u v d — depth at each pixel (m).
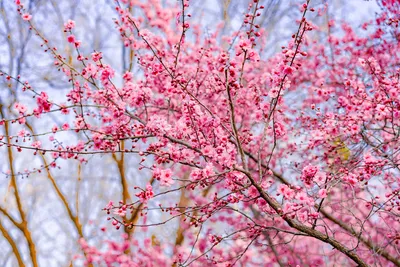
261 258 7.26
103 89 4.83
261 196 4.20
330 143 5.79
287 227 6.97
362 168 4.54
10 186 9.03
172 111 6.14
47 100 4.61
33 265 8.77
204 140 4.62
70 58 7.15
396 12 7.08
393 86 4.96
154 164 4.36
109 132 5.03
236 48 4.57
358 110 5.44
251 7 5.67
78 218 9.08
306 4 3.95
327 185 4.33
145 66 5.38
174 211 4.29
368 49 7.44
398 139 4.70
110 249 7.67
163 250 7.84
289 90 7.56
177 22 4.81
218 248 6.79
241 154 4.36
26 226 8.98
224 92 5.39
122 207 4.05
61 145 4.78
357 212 6.22
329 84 7.57
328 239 4.23
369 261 6.43
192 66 6.30
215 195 4.34
